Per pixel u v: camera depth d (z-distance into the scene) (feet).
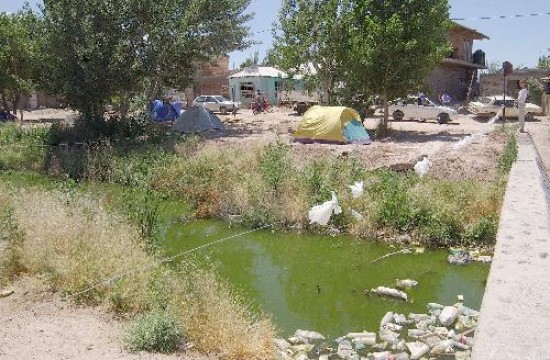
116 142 64.85
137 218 32.63
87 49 67.15
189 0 75.82
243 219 39.11
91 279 23.84
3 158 62.75
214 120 83.15
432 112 91.81
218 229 38.52
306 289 28.43
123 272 23.98
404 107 94.84
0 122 86.69
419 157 47.62
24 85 88.38
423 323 23.26
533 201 29.22
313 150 55.77
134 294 22.65
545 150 54.13
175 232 37.93
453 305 25.44
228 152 52.47
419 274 29.84
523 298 16.17
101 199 36.37
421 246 33.71
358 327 23.73
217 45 82.69
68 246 26.03
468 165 45.50
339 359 20.63
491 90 138.62
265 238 36.42
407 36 67.87
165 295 21.81
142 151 58.03
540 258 19.83
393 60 68.64
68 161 59.16
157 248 31.27
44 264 25.67
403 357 20.27
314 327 23.77
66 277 24.21
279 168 42.11
